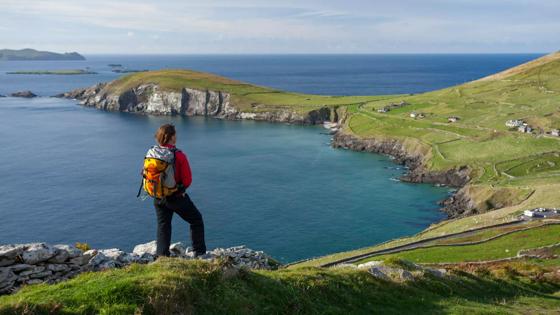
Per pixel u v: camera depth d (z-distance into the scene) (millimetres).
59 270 15086
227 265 15461
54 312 10969
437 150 147250
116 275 13250
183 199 15227
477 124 168375
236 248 22719
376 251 70438
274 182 122438
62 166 132250
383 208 105125
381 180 129125
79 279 12914
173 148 14531
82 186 112250
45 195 104625
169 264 14219
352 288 19172
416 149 156875
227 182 120938
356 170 140000
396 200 111375
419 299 20703
